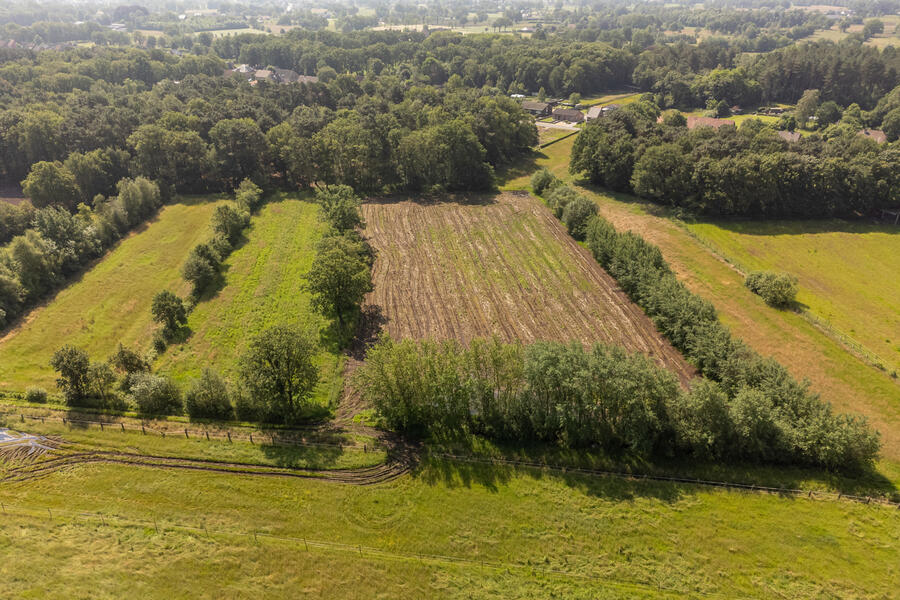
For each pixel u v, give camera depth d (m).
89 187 105.94
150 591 35.56
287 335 51.69
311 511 43.22
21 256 74.31
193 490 44.47
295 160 113.12
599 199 113.69
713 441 47.34
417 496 45.19
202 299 75.31
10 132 108.38
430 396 50.34
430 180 121.62
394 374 49.50
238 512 42.72
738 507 44.41
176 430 51.25
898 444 51.88
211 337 67.31
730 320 71.44
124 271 82.44
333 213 87.12
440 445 50.72
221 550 39.16
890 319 72.25
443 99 149.25
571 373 47.97
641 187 108.25
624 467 48.28
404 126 126.62
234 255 87.81
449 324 71.31
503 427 51.16
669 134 113.31
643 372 47.22
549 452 49.97
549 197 109.19
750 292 77.50
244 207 102.06
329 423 53.78
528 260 88.75
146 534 40.06
